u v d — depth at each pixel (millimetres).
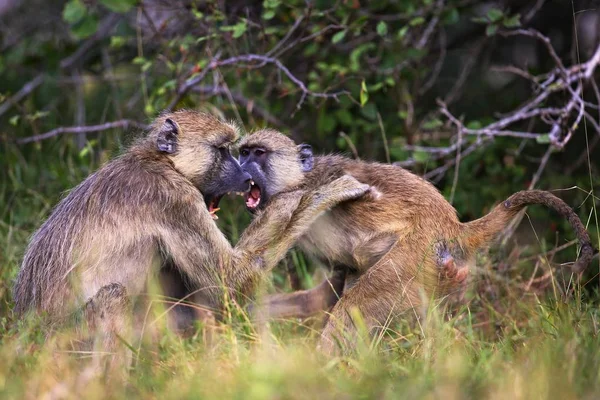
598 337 8852
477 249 10891
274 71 14914
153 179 10211
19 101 16625
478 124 14445
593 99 16062
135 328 9773
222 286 9961
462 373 7832
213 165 10891
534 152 15594
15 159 15141
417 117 16625
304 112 15727
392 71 14523
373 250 10953
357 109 15484
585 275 12758
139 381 8289
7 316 10547
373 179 11328
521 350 9008
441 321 9742
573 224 10438
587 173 15273
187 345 9562
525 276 12703
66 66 16828
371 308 10289
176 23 15727
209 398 7438
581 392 7504
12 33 18250
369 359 8430
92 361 8602
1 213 14094
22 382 7863
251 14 15438
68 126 16625
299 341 9938
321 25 14539
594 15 17781
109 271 9727
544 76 14000
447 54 18719
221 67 14805
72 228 9852
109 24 16578
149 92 16016
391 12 15531
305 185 11930
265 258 10531
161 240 10055
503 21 13812
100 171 10352
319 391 7617
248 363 8344
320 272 12492
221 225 14031
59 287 9617
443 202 11023
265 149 11914
